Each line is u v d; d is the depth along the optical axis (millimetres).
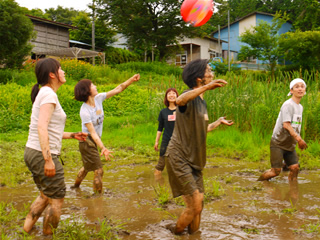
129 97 16406
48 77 3152
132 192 4871
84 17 42344
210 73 3074
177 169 3033
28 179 5922
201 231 3252
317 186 5090
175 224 3428
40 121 2953
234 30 51031
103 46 42000
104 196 4660
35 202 3332
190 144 3027
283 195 4570
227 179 5398
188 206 3039
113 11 34031
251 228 3305
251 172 6168
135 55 43406
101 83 22109
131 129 11727
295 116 5188
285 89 9500
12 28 19609
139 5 33594
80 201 4418
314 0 41156
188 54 47156
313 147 7879
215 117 10094
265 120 9461
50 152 3035
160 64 31266
